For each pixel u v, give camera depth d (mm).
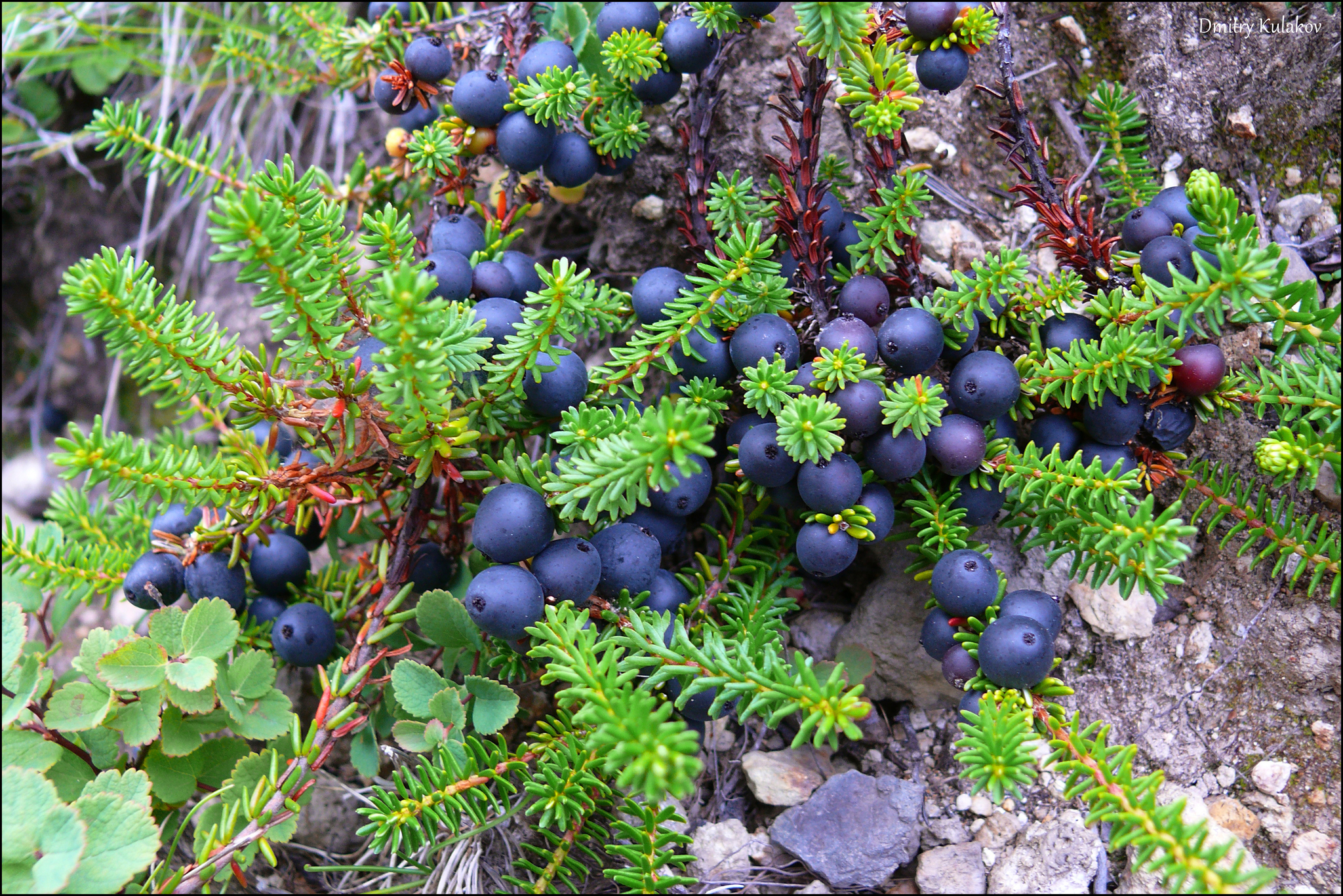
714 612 180
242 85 264
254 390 161
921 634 177
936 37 163
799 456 153
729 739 190
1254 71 195
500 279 172
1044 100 203
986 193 201
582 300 161
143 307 152
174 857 187
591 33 195
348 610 189
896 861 172
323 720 168
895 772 184
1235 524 174
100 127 191
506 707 167
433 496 189
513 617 153
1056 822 171
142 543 199
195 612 168
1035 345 169
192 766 175
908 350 161
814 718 145
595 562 159
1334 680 174
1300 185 194
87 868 153
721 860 178
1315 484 174
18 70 272
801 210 172
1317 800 170
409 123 202
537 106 173
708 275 182
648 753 136
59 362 296
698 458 168
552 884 180
